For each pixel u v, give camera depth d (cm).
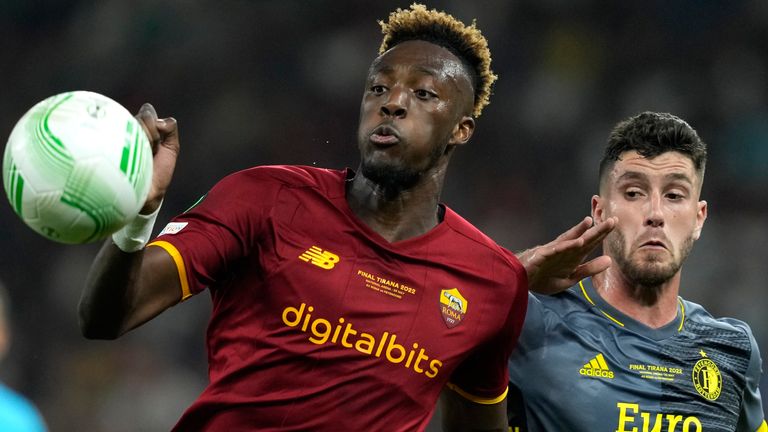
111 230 1094
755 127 5547
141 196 1102
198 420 1321
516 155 5484
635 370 1625
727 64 5781
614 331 1653
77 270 5034
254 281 1317
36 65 5747
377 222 1371
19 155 1064
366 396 1302
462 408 1542
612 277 1681
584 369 1619
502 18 5803
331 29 5788
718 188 5416
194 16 5775
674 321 1677
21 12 5841
